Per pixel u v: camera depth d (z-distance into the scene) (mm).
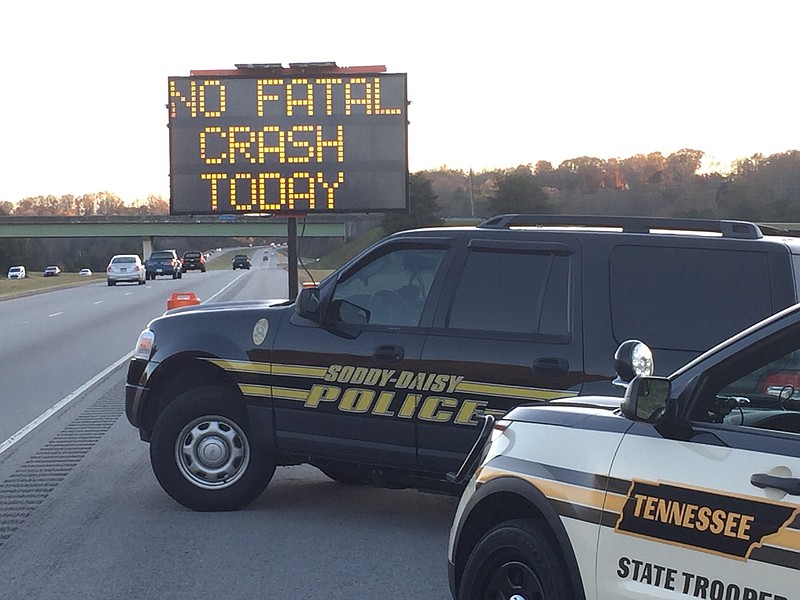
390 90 18750
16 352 21328
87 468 9734
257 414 7750
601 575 4102
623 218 7008
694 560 3736
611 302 6633
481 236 7145
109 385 16016
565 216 7117
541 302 6852
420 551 6984
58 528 7578
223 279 71125
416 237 7398
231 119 18797
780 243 6492
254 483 7945
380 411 7242
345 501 8461
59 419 12719
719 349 3920
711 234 6727
